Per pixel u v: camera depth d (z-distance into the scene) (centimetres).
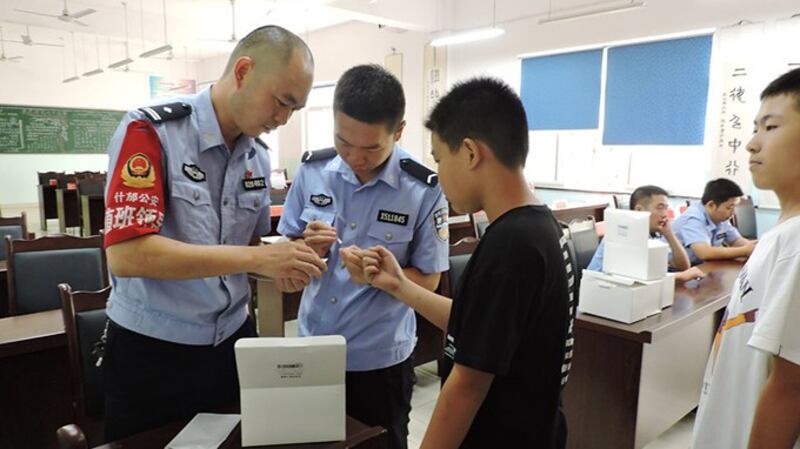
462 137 87
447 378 87
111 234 99
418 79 827
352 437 107
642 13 589
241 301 127
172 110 112
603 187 647
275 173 712
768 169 99
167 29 865
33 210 1036
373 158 131
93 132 1130
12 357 188
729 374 109
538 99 693
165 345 116
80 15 684
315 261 110
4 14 791
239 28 916
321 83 1000
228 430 109
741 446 106
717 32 541
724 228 337
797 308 88
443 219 145
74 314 162
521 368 86
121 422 118
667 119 585
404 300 123
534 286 81
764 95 103
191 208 113
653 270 202
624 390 203
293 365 101
